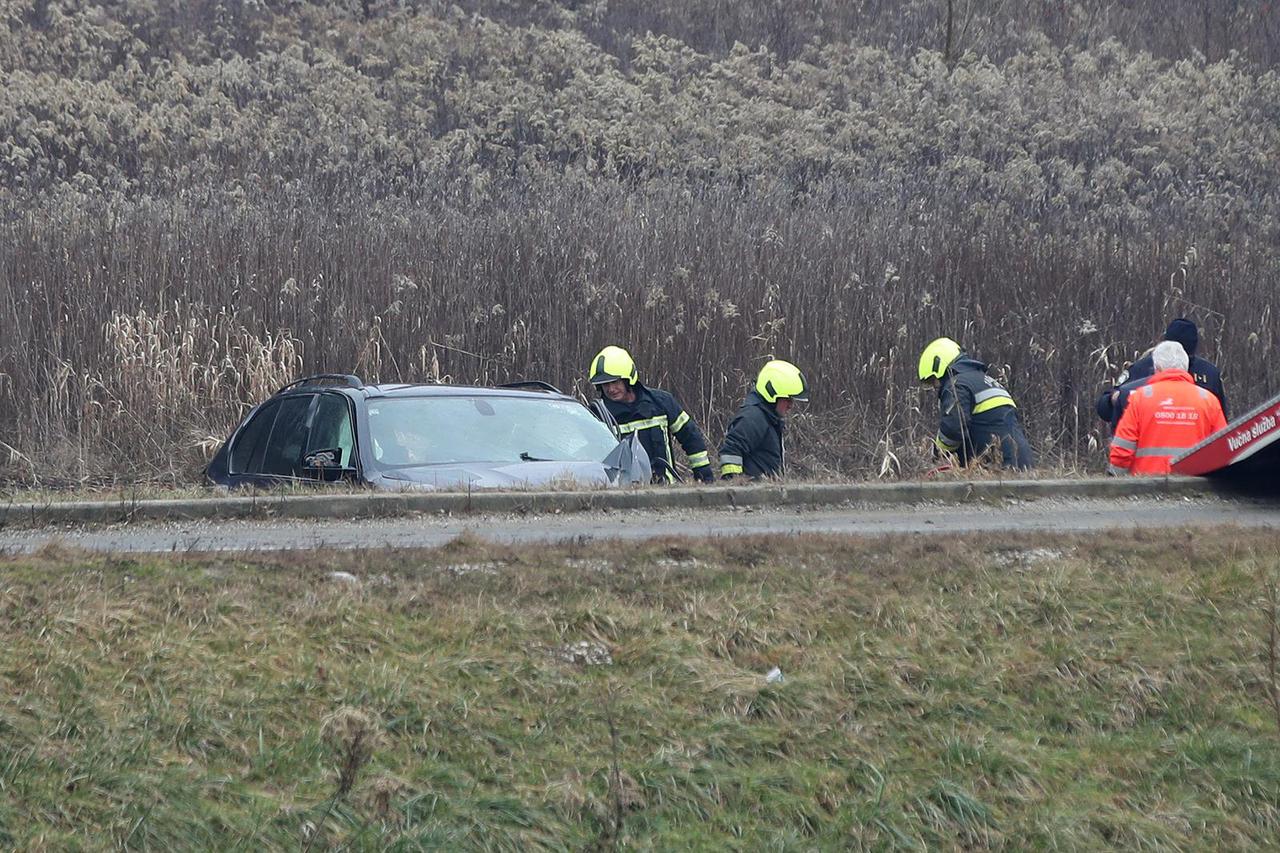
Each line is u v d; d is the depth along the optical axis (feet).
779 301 171.42
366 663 59.31
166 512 89.35
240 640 60.23
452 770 54.19
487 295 173.88
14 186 282.15
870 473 154.51
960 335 174.70
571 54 406.21
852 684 60.80
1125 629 65.41
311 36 417.28
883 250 183.01
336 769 53.57
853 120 354.74
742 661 62.13
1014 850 53.72
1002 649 63.93
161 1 428.15
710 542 74.13
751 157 321.52
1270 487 103.65
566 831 52.37
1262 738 59.21
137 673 57.36
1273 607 65.51
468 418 108.37
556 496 92.68
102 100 344.49
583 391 167.22
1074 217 214.90
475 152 329.72
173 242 177.99
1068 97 375.25
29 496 102.42
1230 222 218.38
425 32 415.85
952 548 73.92
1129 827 54.70
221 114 341.62
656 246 181.06
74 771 51.65
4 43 380.58
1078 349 174.91
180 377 161.07
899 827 53.93
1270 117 361.10
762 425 115.34
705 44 430.20
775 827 53.57
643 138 331.16
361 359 164.96
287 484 104.37
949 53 412.77
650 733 57.06
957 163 276.00
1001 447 115.34
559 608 64.34
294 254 176.14
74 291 167.22
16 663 57.00
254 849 49.80
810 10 447.83
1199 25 444.96
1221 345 181.88
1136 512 94.73
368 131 332.39
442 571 68.23
